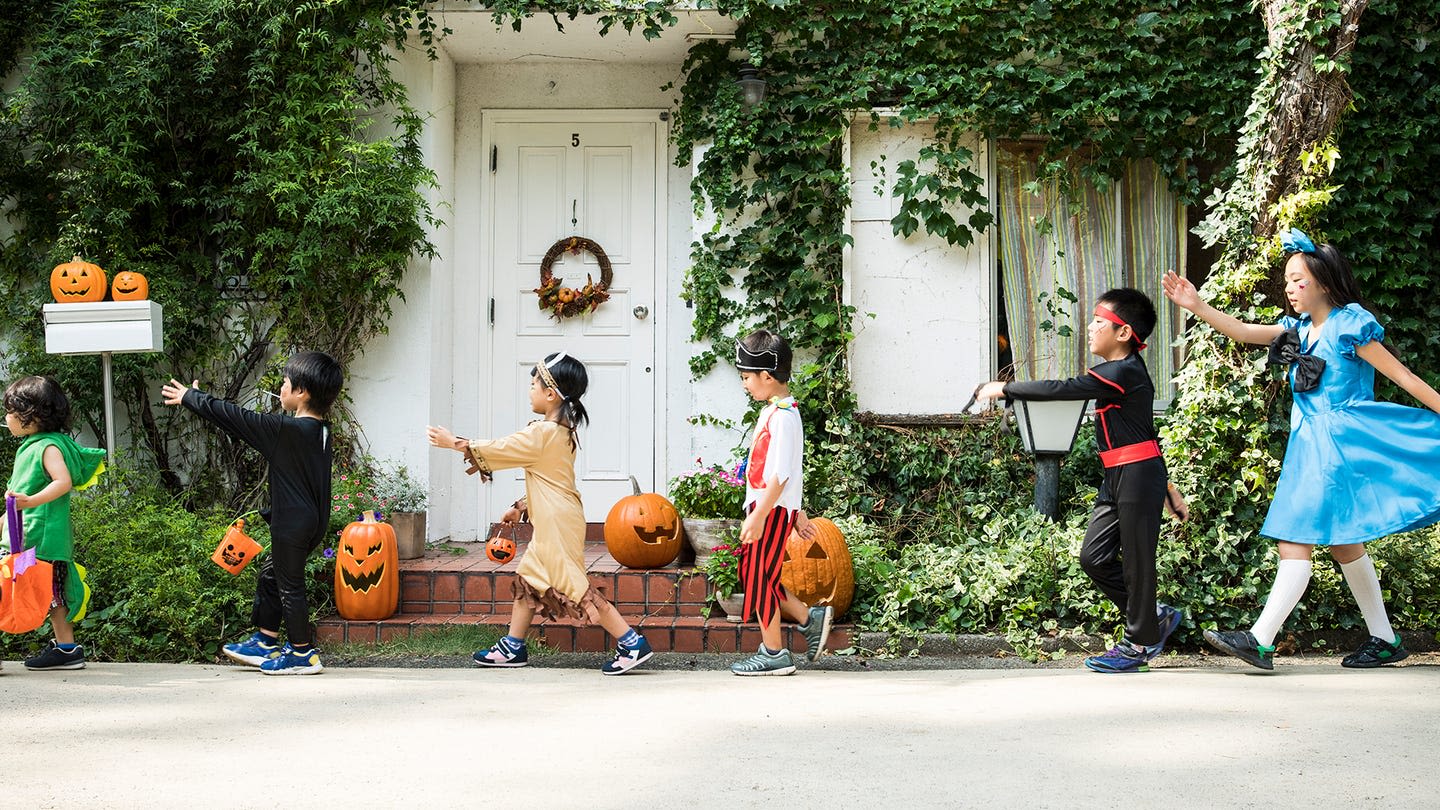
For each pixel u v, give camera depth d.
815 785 2.86
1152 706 3.84
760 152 6.58
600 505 7.16
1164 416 6.54
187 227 6.66
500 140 7.27
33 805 2.70
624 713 3.77
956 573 5.48
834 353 6.53
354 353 6.62
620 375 7.20
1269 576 5.32
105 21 6.33
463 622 5.48
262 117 6.30
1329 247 4.57
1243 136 5.89
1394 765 3.03
